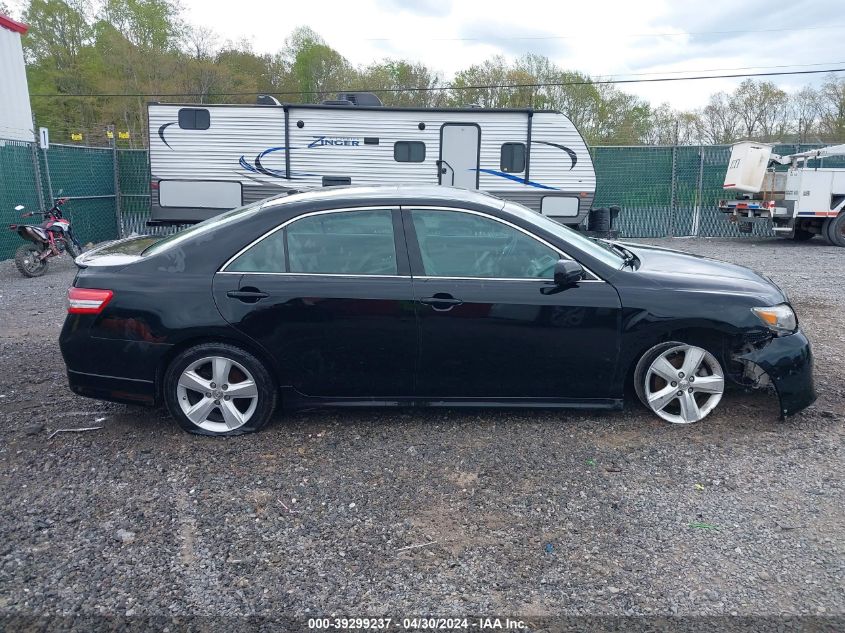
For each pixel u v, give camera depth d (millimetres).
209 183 12969
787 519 3518
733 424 4668
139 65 41812
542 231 4477
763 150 15844
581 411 4902
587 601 2910
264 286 4352
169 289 4348
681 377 4582
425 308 4355
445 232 4469
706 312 4395
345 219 4465
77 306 4387
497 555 3234
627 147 17469
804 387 4535
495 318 4363
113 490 3842
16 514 3594
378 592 2975
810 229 16188
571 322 4387
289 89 48531
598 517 3551
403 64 45188
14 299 9234
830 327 7355
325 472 4039
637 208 17766
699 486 3854
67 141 36625
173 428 4680
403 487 3861
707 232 17891
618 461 4152
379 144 12789
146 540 3355
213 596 2949
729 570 3107
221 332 4348
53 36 43062
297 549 3285
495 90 41219
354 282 4375
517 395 4543
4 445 4414
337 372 4449
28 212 12453
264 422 4531
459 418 4805
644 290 4426
